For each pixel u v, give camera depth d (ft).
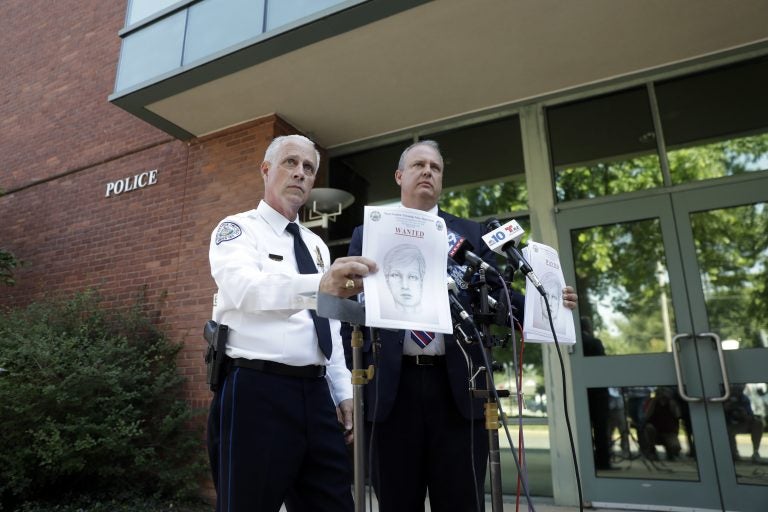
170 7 15.08
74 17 22.63
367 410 5.76
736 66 13.03
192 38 14.55
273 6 13.29
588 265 13.24
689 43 12.67
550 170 14.23
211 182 16.38
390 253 4.32
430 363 5.79
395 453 5.65
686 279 12.16
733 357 11.43
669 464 11.48
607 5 11.39
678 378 11.60
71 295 17.97
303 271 5.42
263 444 4.66
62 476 13.26
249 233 5.26
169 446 14.10
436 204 6.81
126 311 16.33
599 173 13.79
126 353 14.23
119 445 12.70
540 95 14.65
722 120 12.88
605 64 13.41
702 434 11.30
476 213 14.94
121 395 13.05
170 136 17.85
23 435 12.29
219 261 4.94
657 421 11.79
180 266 16.25
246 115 15.85
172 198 17.11
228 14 14.05
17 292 20.07
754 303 11.57
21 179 21.76
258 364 4.82
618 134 13.84
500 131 15.35
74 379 12.39
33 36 23.86
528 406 13.03
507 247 5.34
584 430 12.31
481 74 13.80
